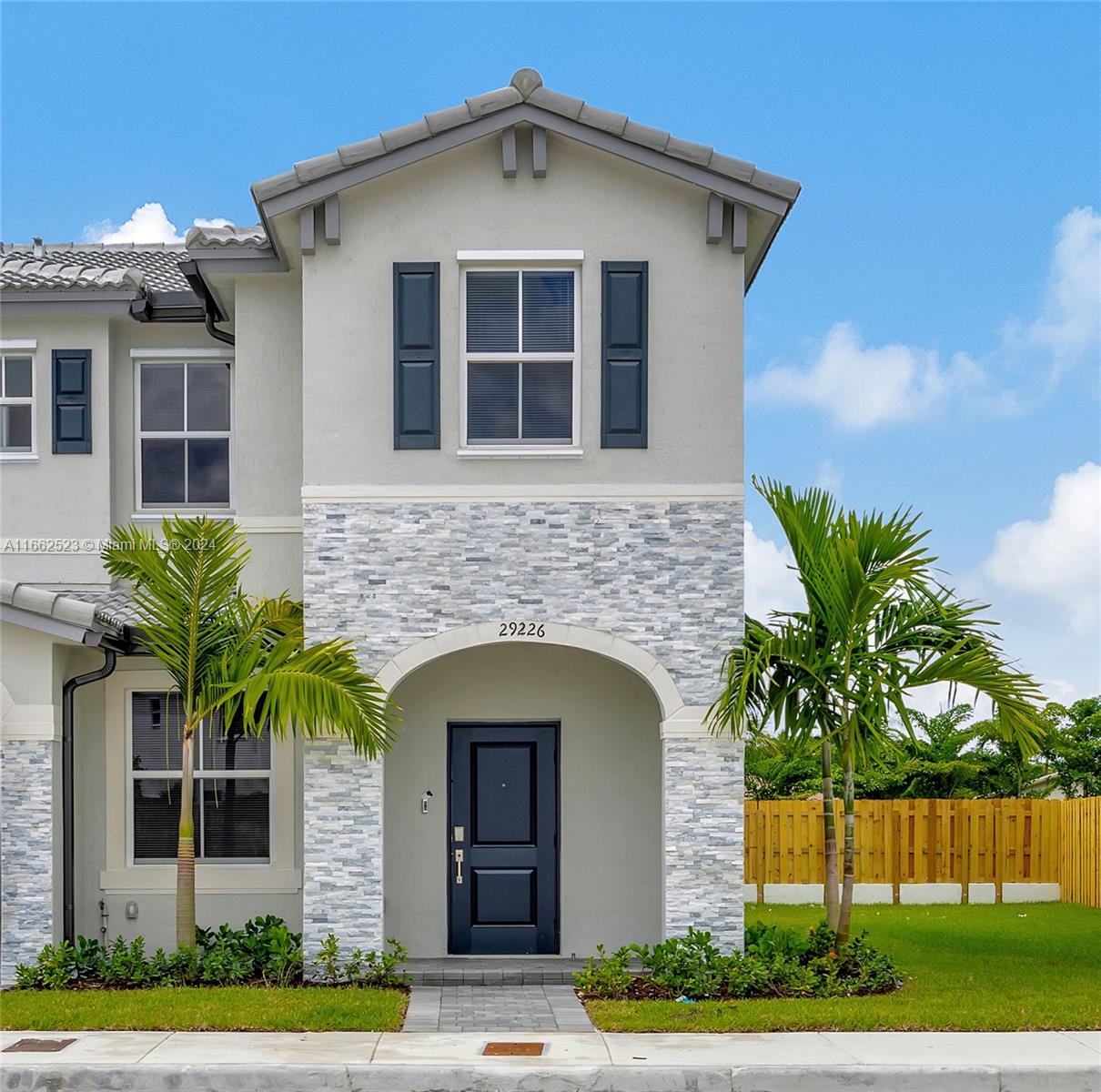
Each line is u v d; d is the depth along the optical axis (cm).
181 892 1348
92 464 1614
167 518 1415
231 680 1345
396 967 1419
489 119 1389
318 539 1391
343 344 1406
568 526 1395
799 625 1374
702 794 1377
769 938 1401
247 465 1550
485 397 1418
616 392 1400
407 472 1398
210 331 1597
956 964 1489
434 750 1536
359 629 1385
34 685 1382
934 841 2233
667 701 1380
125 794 1522
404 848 1527
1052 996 1266
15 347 1617
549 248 1410
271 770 1530
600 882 1522
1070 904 2195
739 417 1402
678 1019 1166
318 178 1380
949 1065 1020
